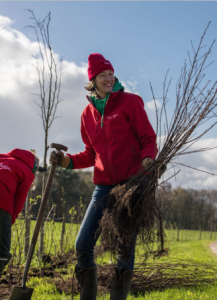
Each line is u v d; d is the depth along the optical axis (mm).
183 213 40469
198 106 2361
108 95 2605
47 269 4867
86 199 39281
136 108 2574
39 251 5230
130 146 2592
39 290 3645
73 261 5562
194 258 7305
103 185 2631
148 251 2490
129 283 2455
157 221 2418
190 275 4660
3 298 3352
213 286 4156
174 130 2398
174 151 2326
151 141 2529
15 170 2719
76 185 38406
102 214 2535
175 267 5164
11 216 2725
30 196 5332
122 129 2570
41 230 5273
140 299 3385
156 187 2369
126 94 2662
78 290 3670
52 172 2570
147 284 4129
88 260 2504
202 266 5504
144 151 2467
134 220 2350
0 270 2557
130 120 2596
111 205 2492
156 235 2443
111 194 2482
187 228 41312
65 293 3613
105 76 2699
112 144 2580
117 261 2510
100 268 4141
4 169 2689
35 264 5016
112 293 2441
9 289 3705
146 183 2369
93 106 2721
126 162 2553
